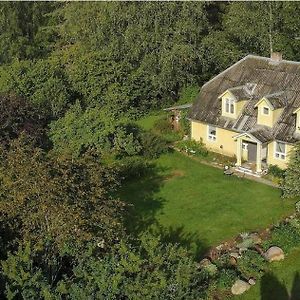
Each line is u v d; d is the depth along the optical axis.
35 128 40.44
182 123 47.50
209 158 42.28
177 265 20.06
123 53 55.44
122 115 52.06
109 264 19.80
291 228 30.02
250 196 35.56
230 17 56.25
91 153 26.80
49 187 21.69
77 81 52.09
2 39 68.50
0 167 23.55
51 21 75.94
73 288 19.02
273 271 27.05
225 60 54.94
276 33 54.22
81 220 21.52
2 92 43.25
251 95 41.03
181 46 53.56
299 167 32.94
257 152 38.38
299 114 36.75
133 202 35.34
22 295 18.81
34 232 22.42
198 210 33.88
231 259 27.67
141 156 42.59
